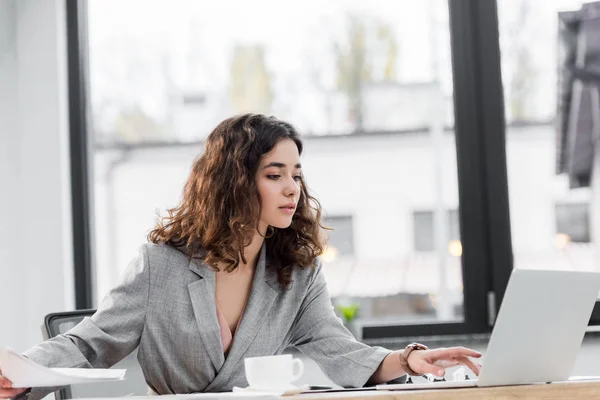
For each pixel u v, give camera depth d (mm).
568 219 3078
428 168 3131
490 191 3088
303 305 1986
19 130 3088
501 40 3139
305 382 2945
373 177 3150
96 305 3160
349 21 3166
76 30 3174
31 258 3041
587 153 3088
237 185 1872
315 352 1895
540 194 3092
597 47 3107
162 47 3219
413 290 3115
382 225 3137
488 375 1395
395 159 3145
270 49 3188
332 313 1976
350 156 3156
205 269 1861
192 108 3205
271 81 3186
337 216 3154
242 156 1892
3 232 3043
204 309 1821
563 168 3092
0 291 3012
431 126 3137
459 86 3119
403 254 3129
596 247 3057
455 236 3119
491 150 3098
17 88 3098
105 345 1765
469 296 3066
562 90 3111
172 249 1893
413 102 3141
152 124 3215
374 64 3158
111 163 3215
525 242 3090
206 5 3211
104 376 1360
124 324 1793
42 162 3072
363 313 3131
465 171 3098
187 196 1957
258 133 1922
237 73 3195
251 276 1928
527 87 3119
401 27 3156
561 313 1444
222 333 1844
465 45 3129
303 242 1990
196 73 3207
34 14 3111
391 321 3107
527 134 3111
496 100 3107
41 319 3016
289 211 1895
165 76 3215
